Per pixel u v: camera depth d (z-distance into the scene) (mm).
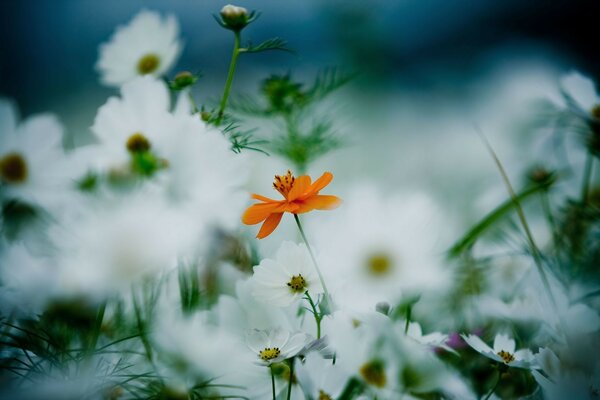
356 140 1270
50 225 607
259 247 755
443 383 531
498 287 793
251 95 900
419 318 738
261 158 907
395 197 595
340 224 590
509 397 648
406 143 1362
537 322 669
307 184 591
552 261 782
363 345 536
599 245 817
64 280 593
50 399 555
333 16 1558
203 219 573
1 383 590
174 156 586
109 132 623
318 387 554
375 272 581
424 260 582
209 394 613
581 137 878
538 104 957
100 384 602
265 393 597
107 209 567
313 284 584
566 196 874
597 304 722
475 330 703
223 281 686
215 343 583
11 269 603
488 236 847
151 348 636
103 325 655
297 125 891
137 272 540
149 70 771
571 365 602
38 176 640
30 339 622
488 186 953
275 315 615
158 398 612
